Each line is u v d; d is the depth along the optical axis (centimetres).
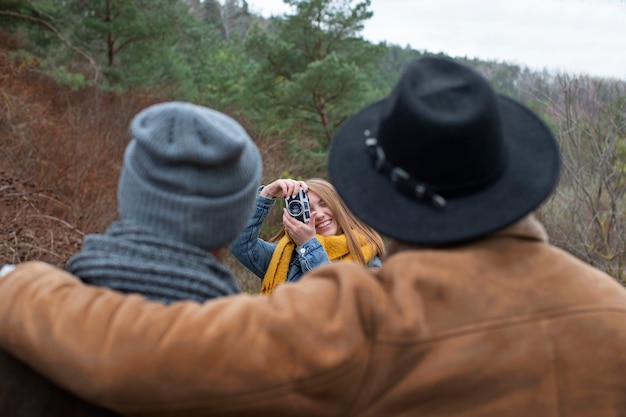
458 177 105
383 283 108
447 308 103
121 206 118
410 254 109
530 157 112
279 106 1128
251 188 119
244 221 122
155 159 111
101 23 1163
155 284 109
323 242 263
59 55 1170
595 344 104
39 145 691
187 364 95
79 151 714
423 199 108
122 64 1252
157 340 96
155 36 1244
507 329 102
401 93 106
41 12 1091
